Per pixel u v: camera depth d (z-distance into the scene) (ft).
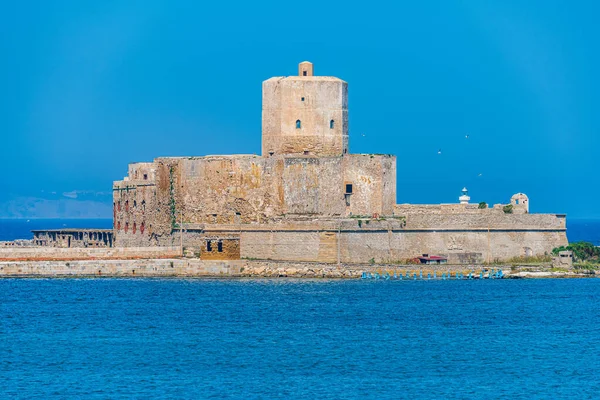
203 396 643.45
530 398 644.27
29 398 639.76
